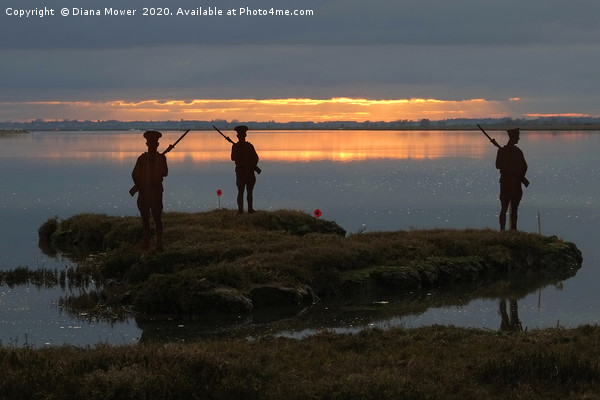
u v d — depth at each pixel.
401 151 145.62
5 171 88.94
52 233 36.97
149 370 13.50
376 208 51.41
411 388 13.09
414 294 25.05
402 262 26.73
